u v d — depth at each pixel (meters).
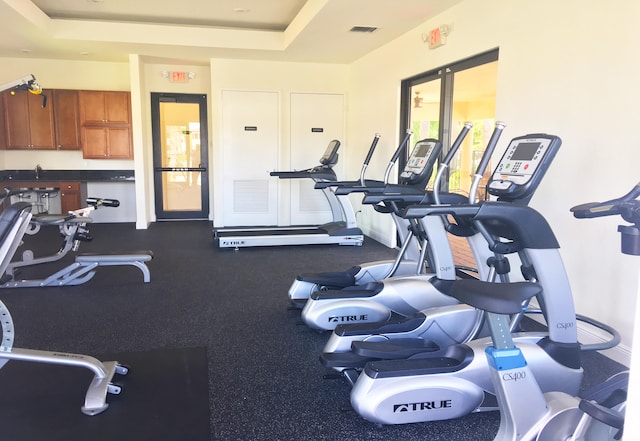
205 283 4.88
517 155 2.63
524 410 1.82
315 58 7.52
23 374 2.89
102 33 6.48
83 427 2.34
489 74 6.19
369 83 7.08
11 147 7.97
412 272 4.14
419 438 2.27
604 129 3.10
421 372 2.25
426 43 5.34
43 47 6.98
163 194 8.92
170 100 8.61
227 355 3.19
